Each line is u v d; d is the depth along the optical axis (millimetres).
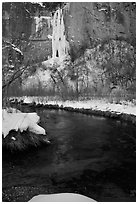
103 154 7820
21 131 8148
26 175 6426
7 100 9625
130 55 18516
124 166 6914
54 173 6492
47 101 17422
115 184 5945
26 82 17422
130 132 10391
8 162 7230
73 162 7258
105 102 16406
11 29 16078
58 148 8312
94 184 5898
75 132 10445
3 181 6070
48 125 11602
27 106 15008
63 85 19797
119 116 13141
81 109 15578
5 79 11047
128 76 17750
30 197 5371
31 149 8031
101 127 11312
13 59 13812
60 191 5602
